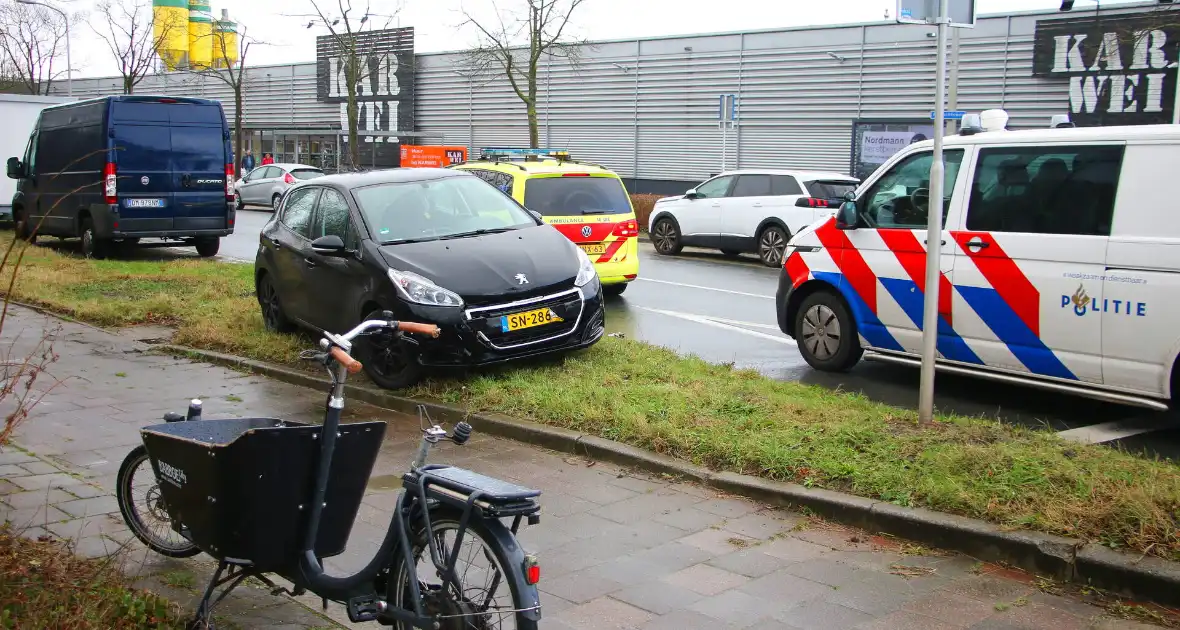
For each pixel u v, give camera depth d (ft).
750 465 18.42
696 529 16.39
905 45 86.33
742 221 57.57
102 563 13.08
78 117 53.52
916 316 24.91
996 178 23.15
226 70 152.05
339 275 26.86
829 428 19.57
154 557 14.60
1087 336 21.45
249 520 11.38
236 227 79.66
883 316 25.77
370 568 11.27
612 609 13.33
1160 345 20.35
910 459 17.66
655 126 106.93
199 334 31.30
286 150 148.25
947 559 15.02
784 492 17.25
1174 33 71.20
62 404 23.85
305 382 26.66
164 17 137.80
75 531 15.37
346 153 140.46
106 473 18.61
